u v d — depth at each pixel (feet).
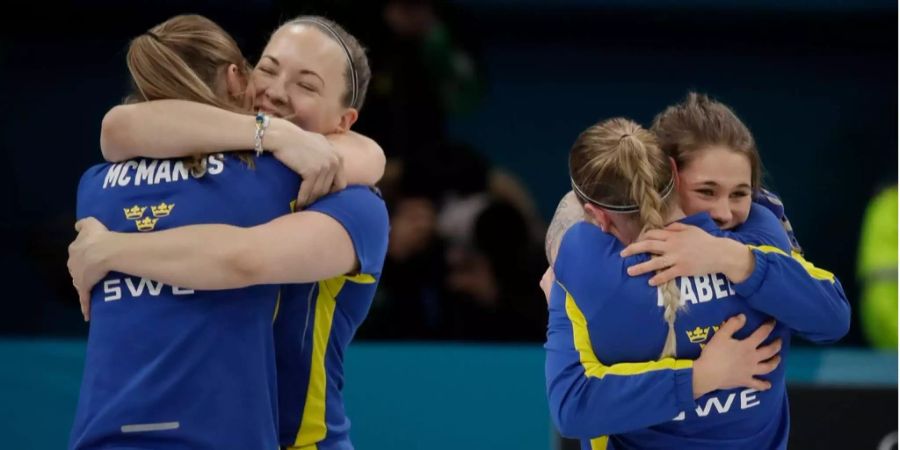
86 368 30.32
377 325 65.31
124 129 30.27
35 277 74.69
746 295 30.37
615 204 30.42
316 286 31.65
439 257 67.31
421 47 70.85
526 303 67.00
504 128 84.07
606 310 30.35
